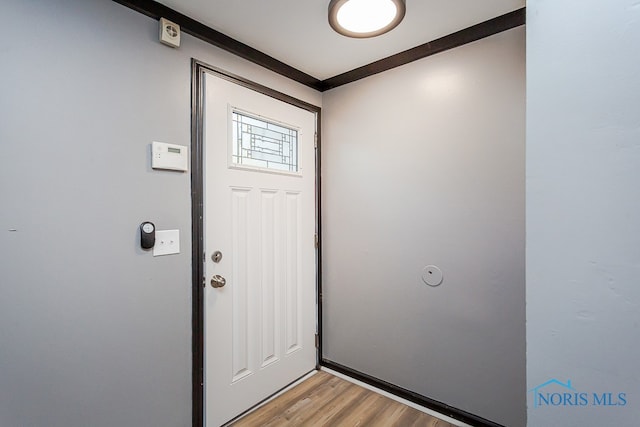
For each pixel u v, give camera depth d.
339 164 2.12
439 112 1.67
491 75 1.51
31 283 1.05
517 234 1.45
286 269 1.96
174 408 1.41
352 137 2.04
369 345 1.97
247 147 1.74
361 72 1.96
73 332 1.13
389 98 1.86
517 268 1.45
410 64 1.78
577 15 0.59
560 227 0.60
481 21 1.49
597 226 0.56
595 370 0.56
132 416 1.28
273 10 1.40
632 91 0.53
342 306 2.10
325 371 2.14
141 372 1.30
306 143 2.09
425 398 1.73
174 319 1.41
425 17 1.45
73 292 1.13
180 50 1.44
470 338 1.58
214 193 1.57
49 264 1.08
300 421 1.63
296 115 2.01
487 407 1.54
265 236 1.83
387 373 1.89
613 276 0.55
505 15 1.44
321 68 1.97
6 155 1.00
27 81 1.04
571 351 0.59
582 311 0.58
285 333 1.95
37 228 1.06
